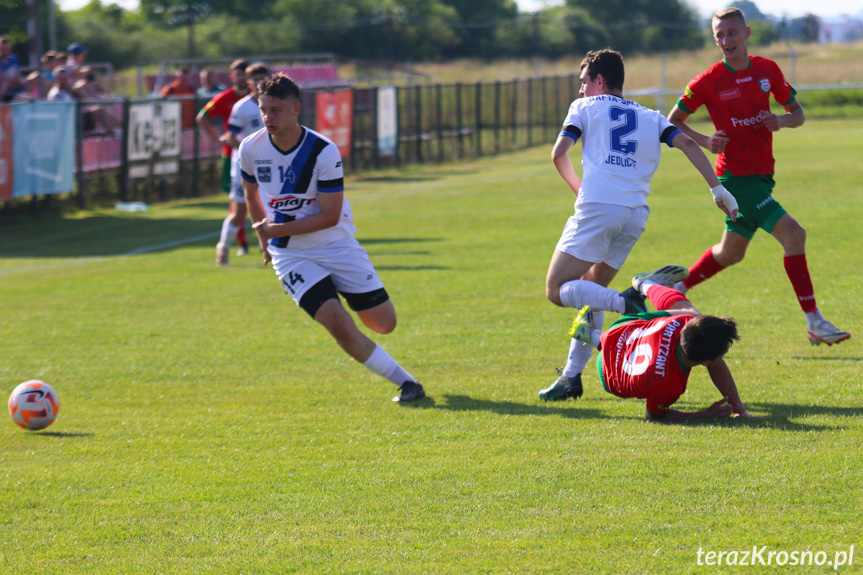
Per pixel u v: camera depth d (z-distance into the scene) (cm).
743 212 2181
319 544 1205
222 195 7219
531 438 1616
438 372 2162
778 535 1145
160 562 1173
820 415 1638
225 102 3975
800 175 6512
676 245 3956
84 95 6994
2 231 5253
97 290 3462
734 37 2097
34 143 5497
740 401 1686
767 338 2292
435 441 1636
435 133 10475
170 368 2309
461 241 4450
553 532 1198
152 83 11888
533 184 7250
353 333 1908
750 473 1358
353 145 8612
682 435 1571
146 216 5916
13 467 1592
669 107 14238
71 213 5944
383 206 6084
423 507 1315
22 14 16175
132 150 6369
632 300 1677
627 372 1656
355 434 1706
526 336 2494
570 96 13238
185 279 3653
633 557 1111
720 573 1060
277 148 1891
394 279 3462
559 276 1775
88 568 1166
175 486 1460
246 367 2295
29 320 2953
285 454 1605
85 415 1923
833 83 16050
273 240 1967
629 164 1753
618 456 1480
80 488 1469
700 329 1541
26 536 1276
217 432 1764
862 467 1353
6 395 2111
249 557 1174
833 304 2645
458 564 1121
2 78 5919
